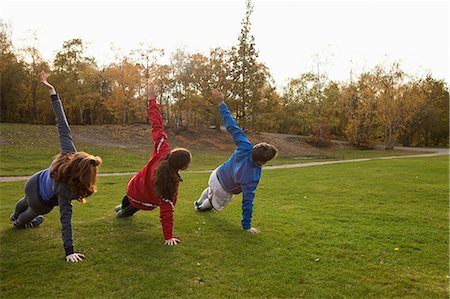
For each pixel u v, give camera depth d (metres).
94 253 4.62
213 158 27.44
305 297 3.68
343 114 50.53
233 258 4.60
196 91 35.91
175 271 4.18
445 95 54.47
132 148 28.09
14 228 5.61
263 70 35.97
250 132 36.22
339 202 8.54
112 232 5.52
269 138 41.69
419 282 4.06
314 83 45.28
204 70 34.97
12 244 4.90
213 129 39.88
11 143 24.14
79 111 45.50
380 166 18.73
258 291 3.77
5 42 36.97
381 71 44.31
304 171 16.66
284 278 4.07
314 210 7.59
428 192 10.02
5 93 37.00
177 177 5.00
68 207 4.43
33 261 4.34
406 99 43.28
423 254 4.93
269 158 5.56
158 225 5.95
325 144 43.38
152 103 5.74
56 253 4.60
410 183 11.90
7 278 3.93
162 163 4.95
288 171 16.80
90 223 5.98
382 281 4.05
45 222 6.00
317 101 44.59
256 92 35.12
